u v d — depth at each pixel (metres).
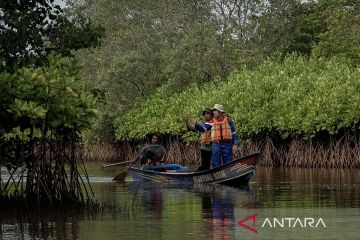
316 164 39.56
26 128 18.89
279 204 19.48
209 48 54.31
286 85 44.28
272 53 58.72
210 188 25.20
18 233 15.09
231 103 45.47
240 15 61.91
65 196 19.45
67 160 19.55
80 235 14.77
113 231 15.18
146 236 14.51
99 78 57.78
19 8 20.86
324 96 39.56
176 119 50.59
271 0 60.53
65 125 18.61
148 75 57.97
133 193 23.62
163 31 63.91
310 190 23.59
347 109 38.09
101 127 59.28
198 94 50.66
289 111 41.59
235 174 26.22
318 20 58.28
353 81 39.38
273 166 42.34
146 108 55.31
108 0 67.31
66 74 19.16
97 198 21.91
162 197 22.08
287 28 59.69
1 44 19.98
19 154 19.97
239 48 57.84
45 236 14.70
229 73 54.28
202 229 15.28
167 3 65.75
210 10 63.34
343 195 21.62
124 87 57.66
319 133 39.84
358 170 35.38
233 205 19.45
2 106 18.34
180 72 54.81
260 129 42.53
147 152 30.14
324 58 46.56
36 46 20.61
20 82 18.28
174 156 50.62
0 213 18.17
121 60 57.19
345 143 38.31
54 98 18.66
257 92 44.41
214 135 26.72
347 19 48.28
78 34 21.22
